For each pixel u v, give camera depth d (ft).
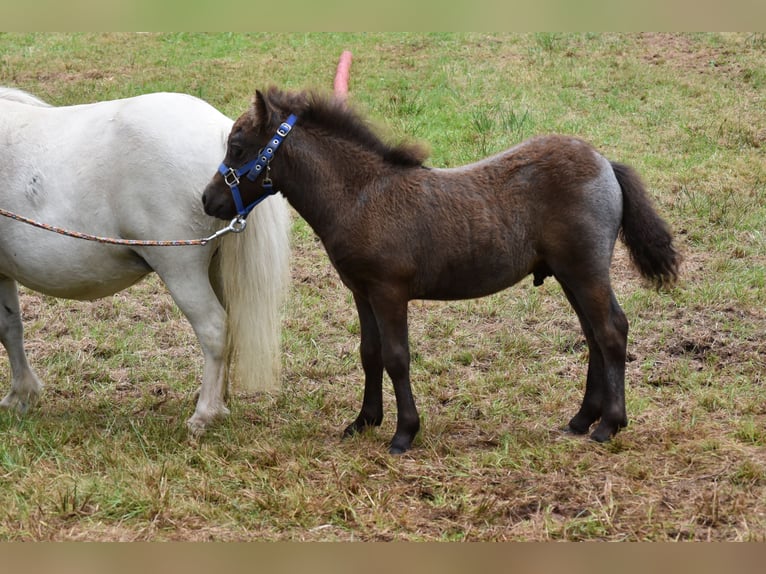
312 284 28.86
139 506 16.16
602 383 19.06
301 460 17.85
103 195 18.38
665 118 39.37
